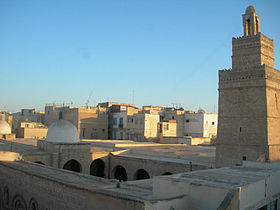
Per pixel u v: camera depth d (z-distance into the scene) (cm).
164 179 1731
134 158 3822
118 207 1485
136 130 6444
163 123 6334
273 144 2717
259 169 2209
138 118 6419
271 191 1916
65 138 3950
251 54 2902
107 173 4141
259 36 2855
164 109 8369
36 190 2217
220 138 2962
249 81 2794
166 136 6284
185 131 6725
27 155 3456
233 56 3038
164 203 1435
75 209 1789
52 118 8206
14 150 3891
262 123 2677
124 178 4222
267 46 2958
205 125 6356
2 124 5806
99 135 7144
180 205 1516
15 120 8450
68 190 1864
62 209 1905
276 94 2855
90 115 7006
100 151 4291
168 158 3800
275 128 2783
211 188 1502
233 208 1394
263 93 2698
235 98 2892
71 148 3816
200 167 3092
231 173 1994
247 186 1595
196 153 3834
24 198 2380
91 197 1670
